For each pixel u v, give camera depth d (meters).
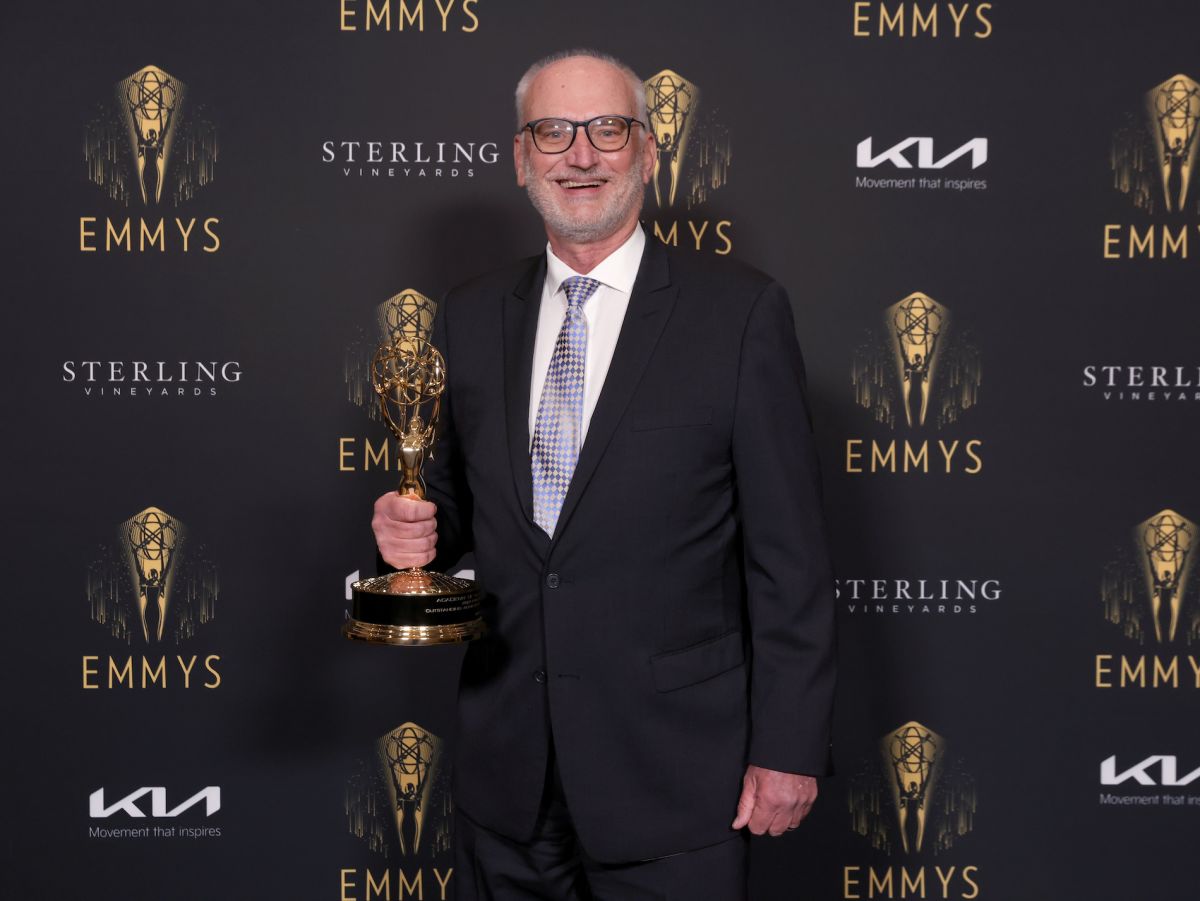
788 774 1.43
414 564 1.50
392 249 2.12
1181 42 2.09
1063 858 2.19
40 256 2.10
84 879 2.17
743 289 1.49
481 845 1.59
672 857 1.48
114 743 2.16
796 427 1.47
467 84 2.10
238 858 2.19
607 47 2.09
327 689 2.18
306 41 2.09
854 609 2.17
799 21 2.09
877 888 2.20
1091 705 2.17
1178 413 2.13
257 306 2.12
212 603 2.15
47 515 2.13
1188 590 2.15
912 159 2.11
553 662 1.47
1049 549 2.15
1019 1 2.09
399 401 1.89
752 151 2.11
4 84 2.07
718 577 1.50
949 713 2.18
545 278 1.59
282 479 2.14
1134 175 2.10
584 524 1.45
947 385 2.14
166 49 2.08
